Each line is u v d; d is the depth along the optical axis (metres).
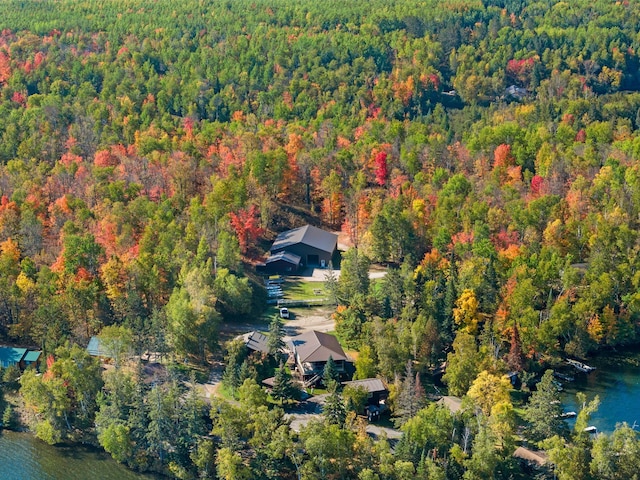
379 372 175.25
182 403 164.88
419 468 142.38
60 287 198.25
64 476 157.25
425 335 181.50
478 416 150.12
